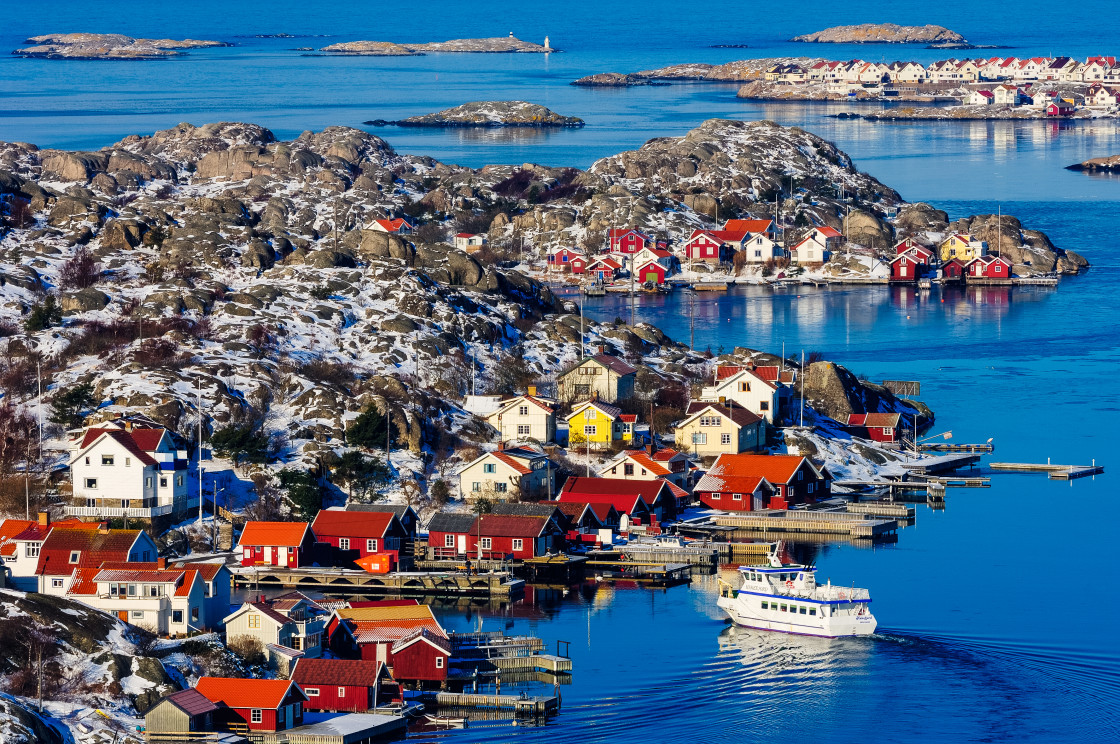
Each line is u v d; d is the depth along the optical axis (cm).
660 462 18562
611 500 17625
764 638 13925
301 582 15738
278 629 12800
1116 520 17750
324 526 16475
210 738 11069
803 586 14175
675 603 15112
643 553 16438
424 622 13212
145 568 13438
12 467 17662
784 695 12456
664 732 11762
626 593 15525
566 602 15212
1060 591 15088
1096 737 11744
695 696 12512
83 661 12094
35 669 11844
